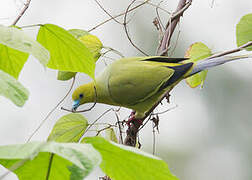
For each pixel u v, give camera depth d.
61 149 1.69
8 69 3.68
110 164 2.33
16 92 1.99
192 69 7.45
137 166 2.31
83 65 3.81
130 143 6.42
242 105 11.63
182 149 11.46
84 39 6.46
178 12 7.06
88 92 8.66
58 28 3.43
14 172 2.38
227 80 11.83
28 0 4.49
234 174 11.23
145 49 11.54
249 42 6.30
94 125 6.02
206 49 7.45
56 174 2.38
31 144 1.71
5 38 2.40
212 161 11.34
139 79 8.00
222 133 11.62
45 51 2.52
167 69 7.94
